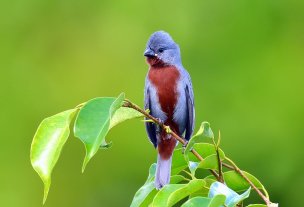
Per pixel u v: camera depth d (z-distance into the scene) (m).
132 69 16.36
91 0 16.86
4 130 15.95
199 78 16.14
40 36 16.83
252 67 16.27
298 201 15.17
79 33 16.81
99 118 4.88
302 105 15.98
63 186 15.20
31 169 15.61
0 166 15.61
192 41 16.38
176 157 5.88
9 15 16.91
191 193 4.91
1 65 16.59
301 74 16.33
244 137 15.40
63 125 4.98
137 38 16.52
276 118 15.73
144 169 15.38
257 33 16.53
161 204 4.86
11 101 16.25
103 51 16.61
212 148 5.73
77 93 16.31
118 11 16.73
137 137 15.45
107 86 16.31
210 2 16.48
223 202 4.63
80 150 15.13
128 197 15.29
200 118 15.59
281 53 16.48
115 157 15.45
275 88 16.11
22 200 15.36
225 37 16.41
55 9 16.92
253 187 5.44
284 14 16.72
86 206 15.20
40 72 16.59
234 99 15.83
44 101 16.23
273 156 15.34
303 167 15.32
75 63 16.62
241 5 16.56
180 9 16.50
